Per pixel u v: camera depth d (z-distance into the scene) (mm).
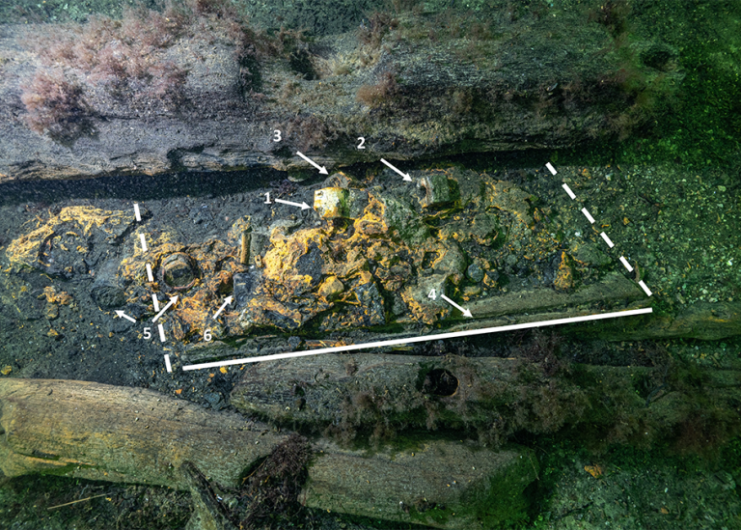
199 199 992
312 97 887
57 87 852
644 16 995
